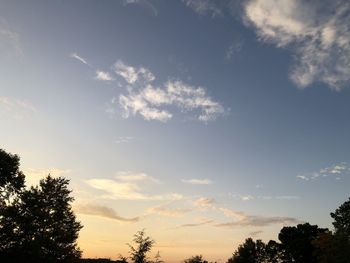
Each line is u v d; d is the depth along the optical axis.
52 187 41.78
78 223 42.22
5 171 42.88
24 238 38.94
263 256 83.00
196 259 74.69
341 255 51.19
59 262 39.41
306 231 81.38
